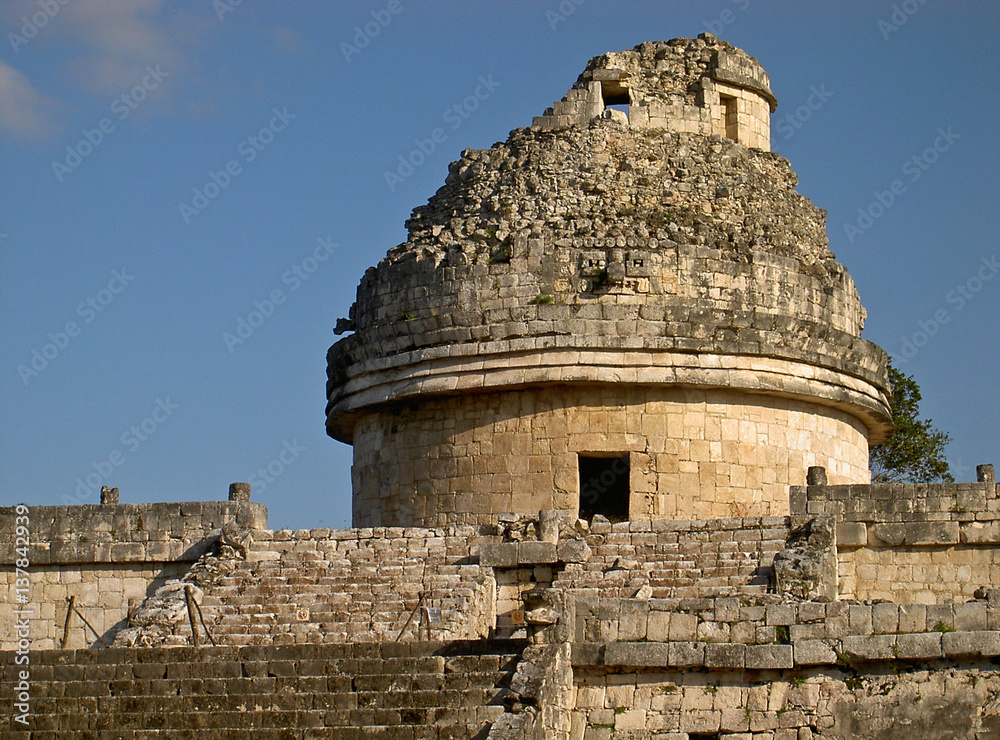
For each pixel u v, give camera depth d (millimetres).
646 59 42000
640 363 37375
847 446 40625
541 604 31453
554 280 38156
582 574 31344
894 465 54375
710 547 31734
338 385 41531
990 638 25531
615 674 26328
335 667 27266
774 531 31797
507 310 38062
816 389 38938
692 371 37469
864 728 25578
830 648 25891
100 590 36156
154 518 36188
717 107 41969
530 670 25219
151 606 32219
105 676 27922
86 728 26359
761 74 43031
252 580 32906
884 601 27281
